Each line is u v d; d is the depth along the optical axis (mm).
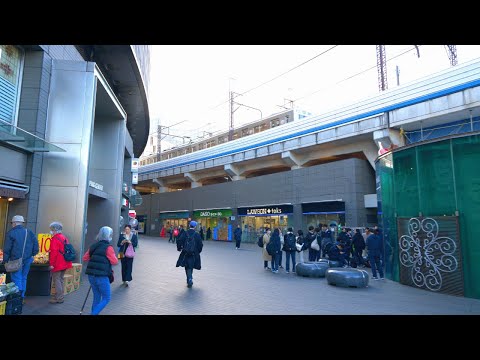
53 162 8961
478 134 7820
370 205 22172
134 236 9078
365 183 23266
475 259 7602
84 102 9344
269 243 11586
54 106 9148
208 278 9945
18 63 8531
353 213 22625
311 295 7703
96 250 5344
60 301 6570
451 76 20156
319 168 25219
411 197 9203
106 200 15078
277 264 11422
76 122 9227
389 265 10172
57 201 8836
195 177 44375
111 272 5383
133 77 16891
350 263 12875
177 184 53469
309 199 25719
